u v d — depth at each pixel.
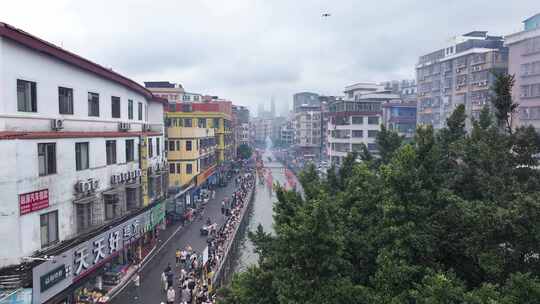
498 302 8.73
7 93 17.22
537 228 10.12
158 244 37.47
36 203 18.45
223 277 32.81
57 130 20.62
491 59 52.50
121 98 30.00
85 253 21.84
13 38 17.05
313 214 12.18
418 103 71.88
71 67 22.34
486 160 13.49
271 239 19.44
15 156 17.09
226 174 87.06
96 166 24.66
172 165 52.62
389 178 13.45
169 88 89.81
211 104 70.06
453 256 13.57
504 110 14.13
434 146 14.53
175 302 24.86
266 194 77.06
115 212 27.08
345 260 13.45
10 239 17.12
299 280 12.14
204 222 46.78
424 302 9.77
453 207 12.71
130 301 24.75
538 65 38.72
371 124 77.56
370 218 15.91
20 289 17.05
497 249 11.15
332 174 24.61
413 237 12.31
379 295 11.65
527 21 45.06
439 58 66.12
